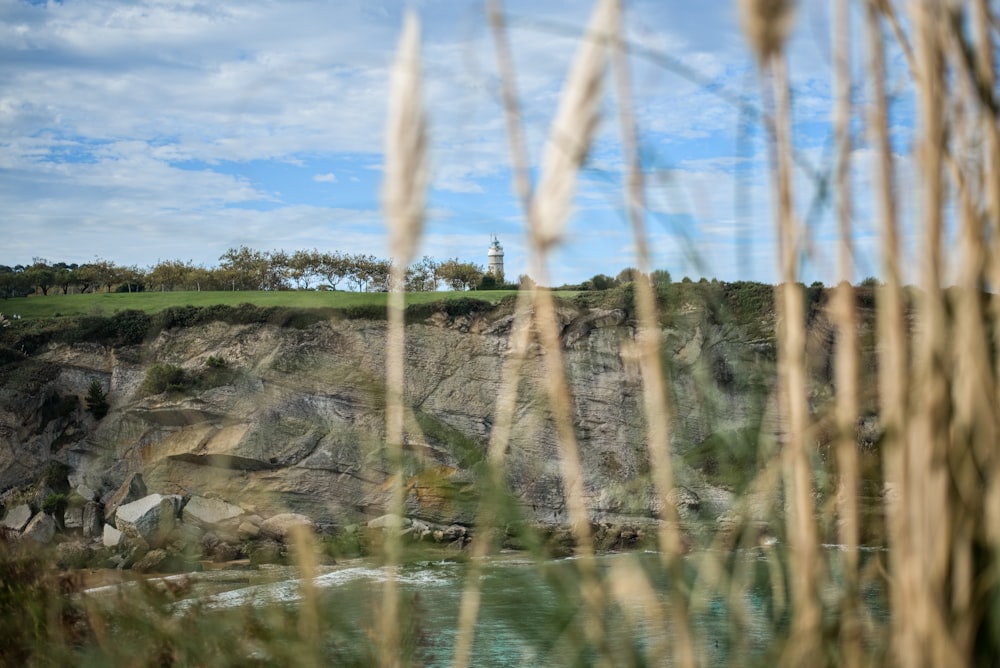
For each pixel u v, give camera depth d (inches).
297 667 105.3
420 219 80.4
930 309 54.6
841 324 62.1
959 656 54.5
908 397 55.9
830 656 63.2
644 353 75.7
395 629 97.9
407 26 78.4
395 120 80.0
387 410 106.5
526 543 85.2
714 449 76.9
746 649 69.4
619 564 76.0
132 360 1918.1
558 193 71.4
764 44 58.9
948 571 56.1
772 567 71.6
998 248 54.6
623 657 72.8
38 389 1900.8
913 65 54.3
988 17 54.6
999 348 55.9
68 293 2716.5
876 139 56.1
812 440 64.6
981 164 56.2
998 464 54.8
